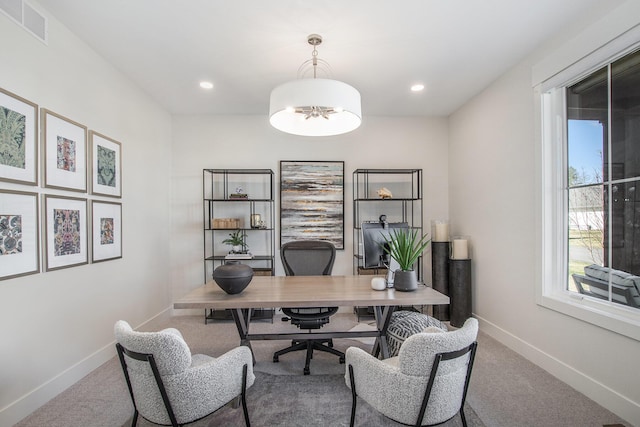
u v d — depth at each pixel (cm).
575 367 210
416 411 130
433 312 364
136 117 309
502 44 239
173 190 388
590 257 209
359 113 189
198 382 135
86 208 237
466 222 357
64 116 216
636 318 177
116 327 137
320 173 398
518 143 267
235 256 363
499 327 295
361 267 377
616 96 188
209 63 266
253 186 395
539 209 240
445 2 191
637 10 167
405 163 403
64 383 213
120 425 176
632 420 173
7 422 173
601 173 200
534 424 175
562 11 200
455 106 370
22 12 183
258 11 199
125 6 194
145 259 326
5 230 173
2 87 172
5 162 172
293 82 177
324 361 256
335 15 203
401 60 262
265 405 194
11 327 177
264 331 326
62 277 214
